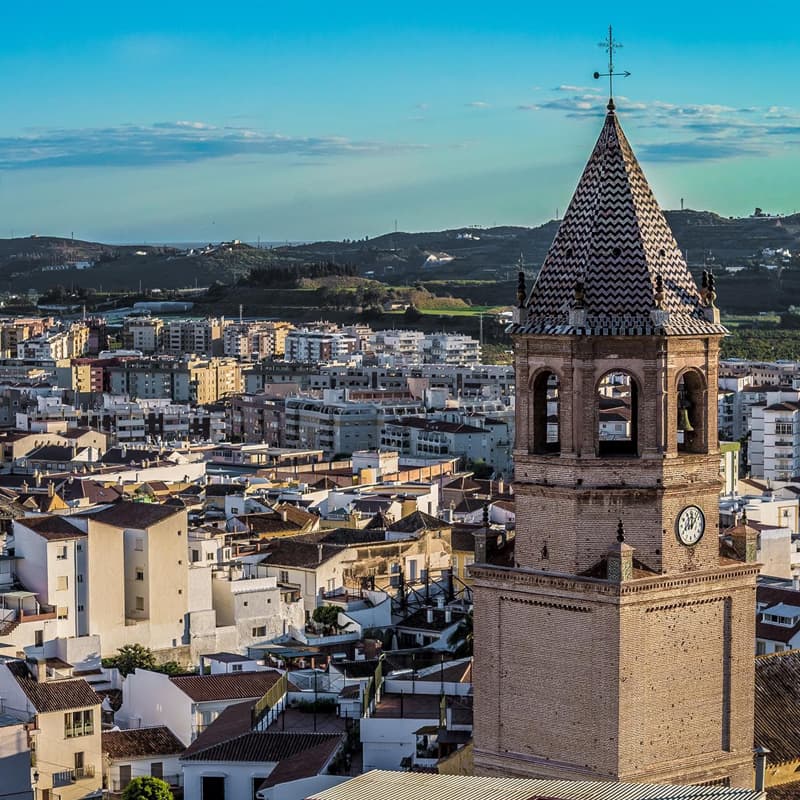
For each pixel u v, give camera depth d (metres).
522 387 141.75
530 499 141.50
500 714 143.75
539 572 140.62
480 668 144.50
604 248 140.62
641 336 137.50
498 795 127.25
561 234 143.00
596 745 138.75
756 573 144.00
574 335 137.38
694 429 141.62
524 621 142.00
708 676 142.25
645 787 129.38
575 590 138.50
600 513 138.75
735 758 144.00
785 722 161.75
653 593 138.25
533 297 142.88
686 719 141.38
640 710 138.62
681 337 138.50
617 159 142.12
